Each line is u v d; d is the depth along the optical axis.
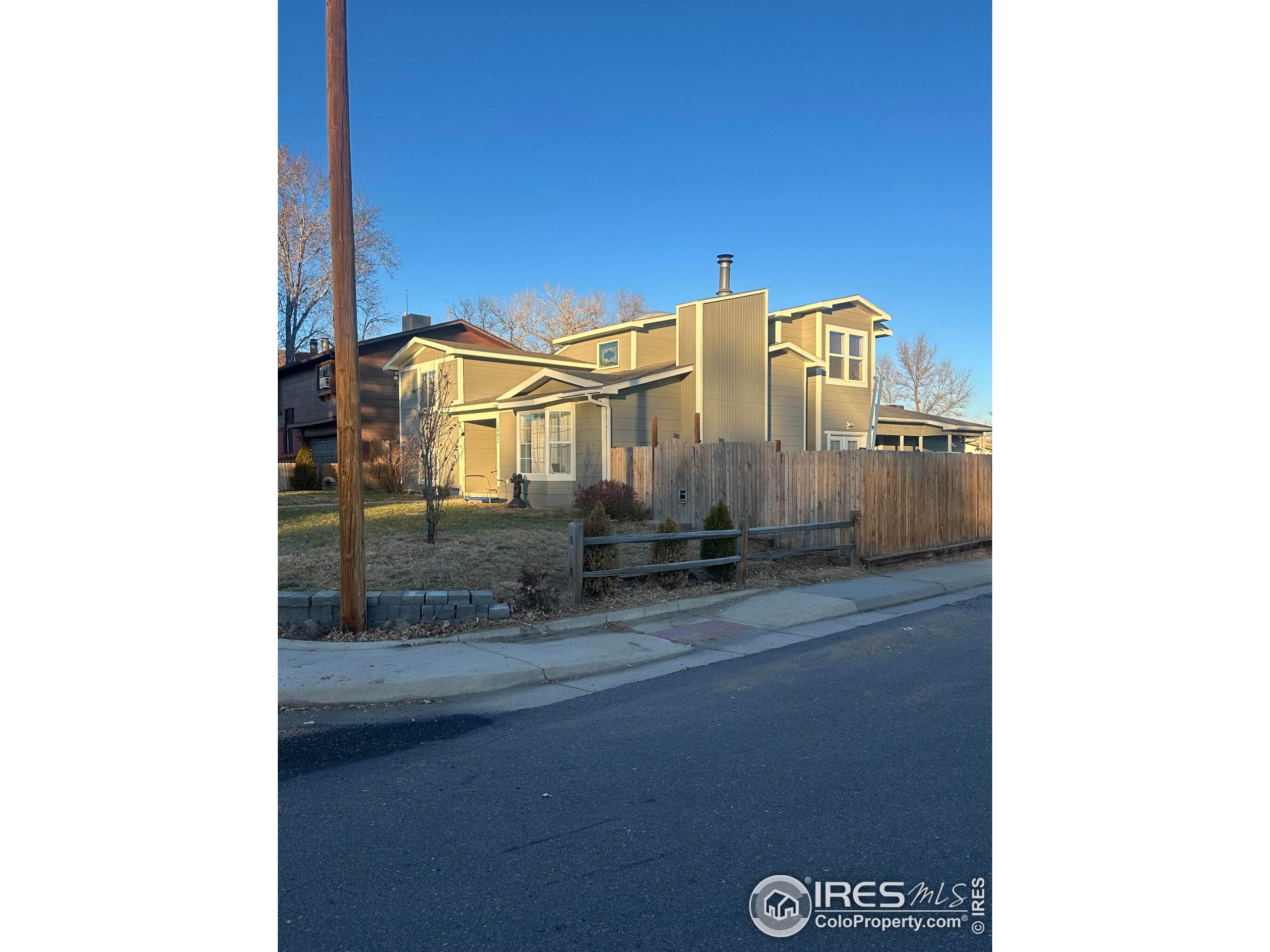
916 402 58.72
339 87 7.23
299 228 39.81
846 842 3.62
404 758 4.77
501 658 6.85
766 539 13.64
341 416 7.54
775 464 13.69
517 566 10.28
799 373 23.03
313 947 2.86
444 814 3.97
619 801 4.09
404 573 9.71
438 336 31.42
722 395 20.56
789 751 4.80
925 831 3.72
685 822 3.85
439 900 3.17
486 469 23.61
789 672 6.68
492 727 5.34
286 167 39.22
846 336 24.61
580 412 19.09
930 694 6.00
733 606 9.46
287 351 40.19
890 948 2.80
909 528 13.16
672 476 15.96
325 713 5.68
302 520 15.02
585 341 25.88
